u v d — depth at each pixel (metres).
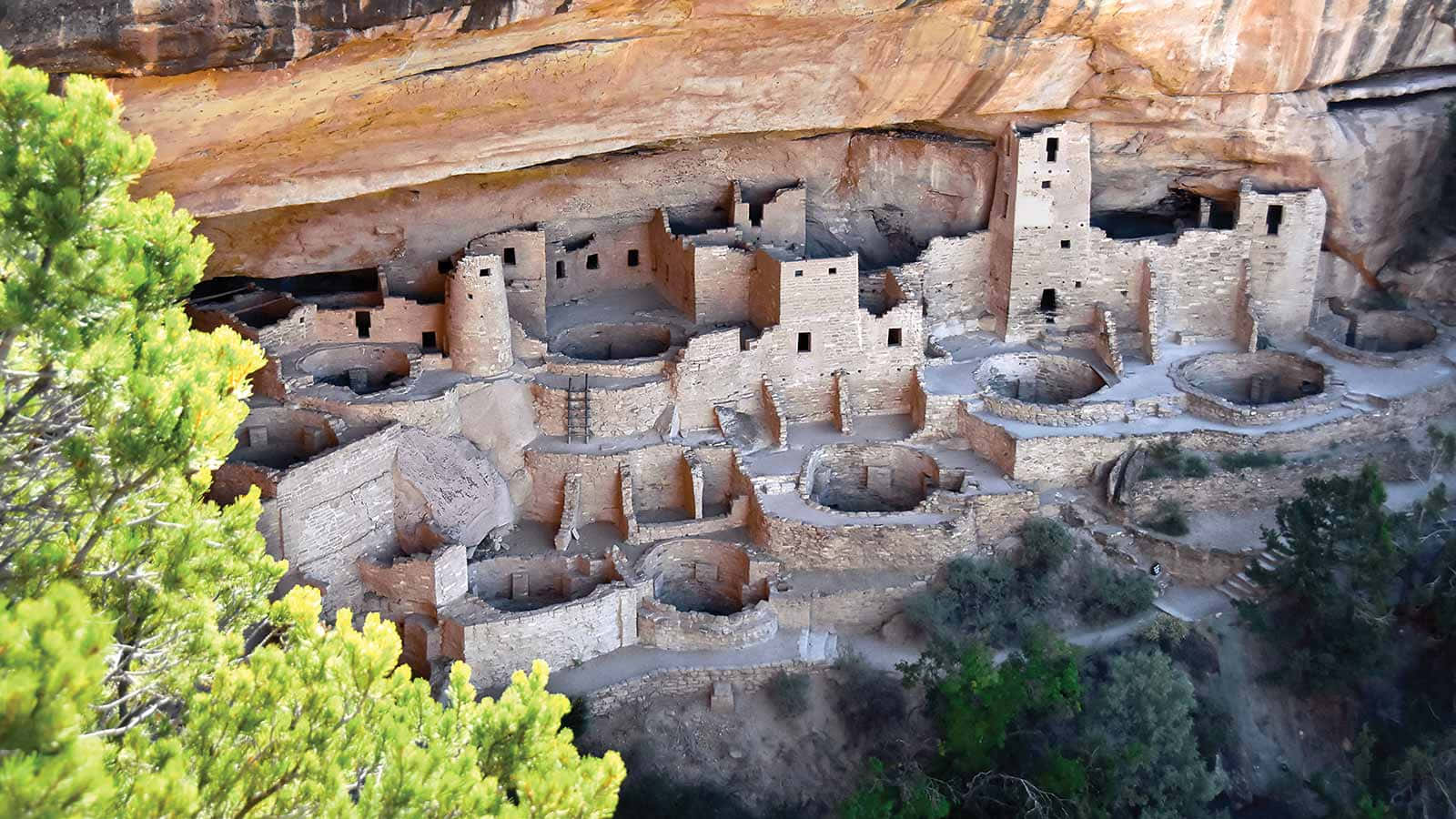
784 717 24.30
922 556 25.91
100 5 15.14
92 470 12.08
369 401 24.56
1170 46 25.05
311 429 24.30
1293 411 27.56
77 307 11.50
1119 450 27.17
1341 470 27.22
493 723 12.80
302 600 13.37
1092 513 26.98
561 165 27.22
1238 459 27.05
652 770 23.22
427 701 13.11
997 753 22.73
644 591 24.88
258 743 11.92
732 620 24.81
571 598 25.02
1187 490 26.80
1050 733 22.91
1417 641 25.08
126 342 12.03
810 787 23.70
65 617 8.85
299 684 12.30
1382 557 24.08
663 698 24.30
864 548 25.73
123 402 11.95
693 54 21.61
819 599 25.34
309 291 27.69
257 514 14.52
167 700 12.82
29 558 12.05
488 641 23.22
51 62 15.38
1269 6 25.02
